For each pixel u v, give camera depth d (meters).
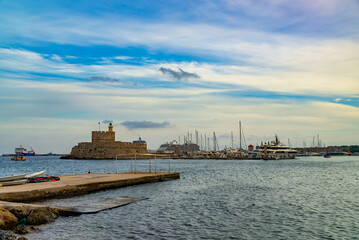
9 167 107.62
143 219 22.12
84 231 19.00
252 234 18.86
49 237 17.70
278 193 35.19
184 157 183.25
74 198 30.50
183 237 18.11
